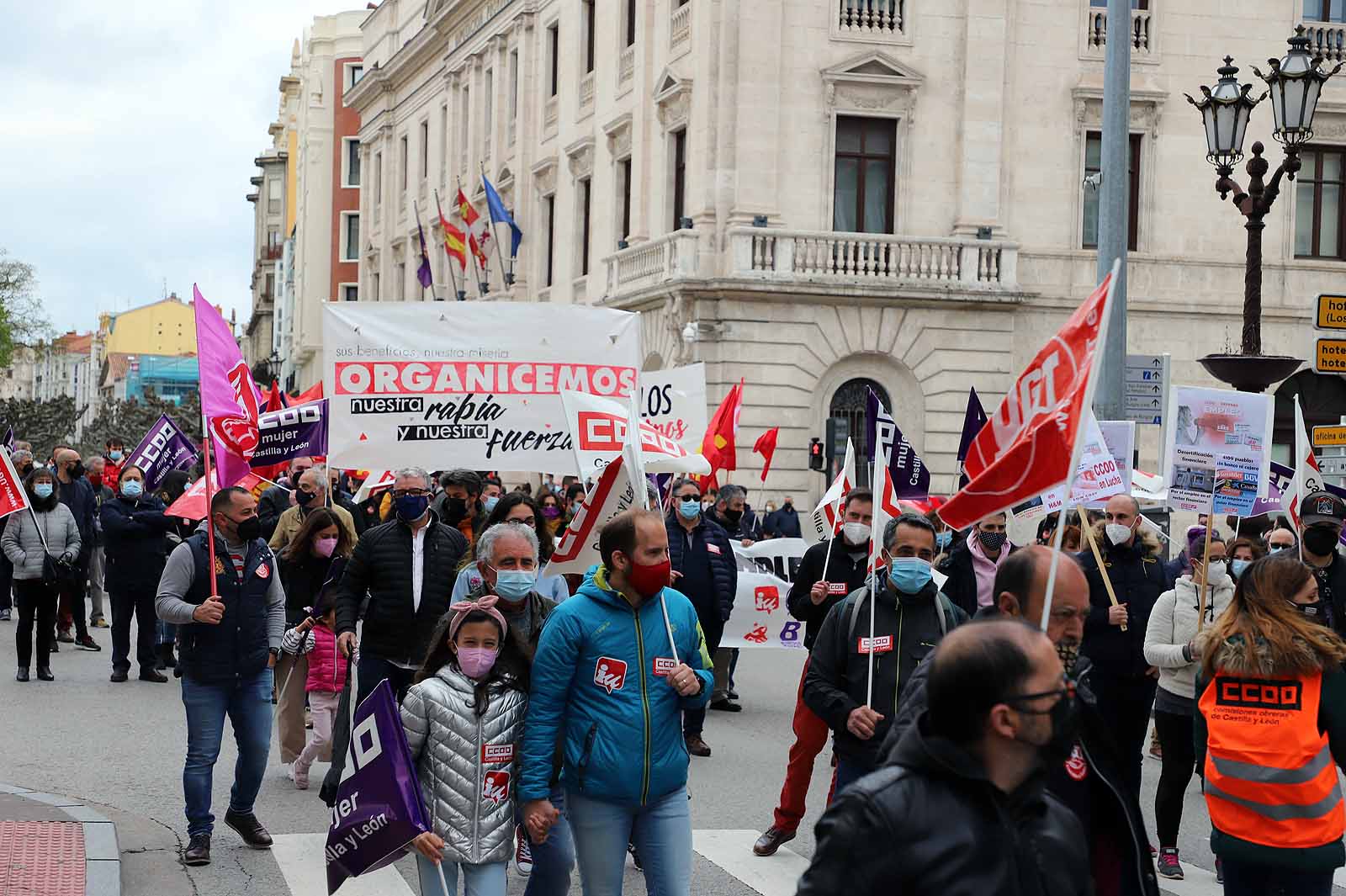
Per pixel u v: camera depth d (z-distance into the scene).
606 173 41.25
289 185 114.12
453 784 6.68
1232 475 13.03
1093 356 5.30
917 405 34.62
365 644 10.85
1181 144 35.78
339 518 14.23
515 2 48.59
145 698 16.30
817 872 3.73
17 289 86.94
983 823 3.73
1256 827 6.77
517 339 14.35
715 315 33.91
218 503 9.63
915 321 34.50
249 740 9.90
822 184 34.47
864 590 8.28
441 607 10.80
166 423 22.56
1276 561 6.91
